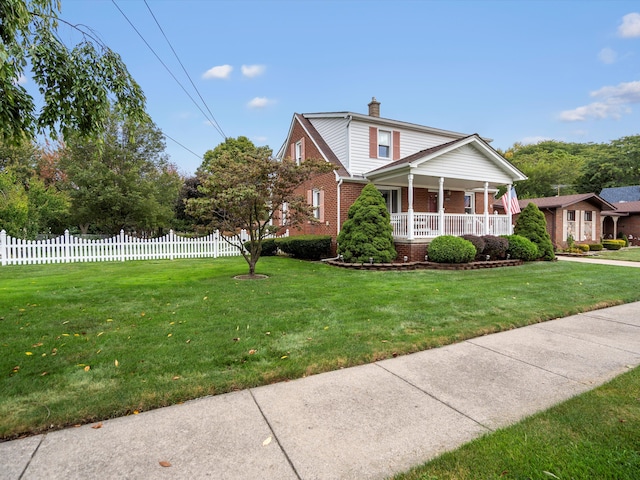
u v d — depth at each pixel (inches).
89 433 94.4
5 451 86.5
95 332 173.8
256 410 106.9
